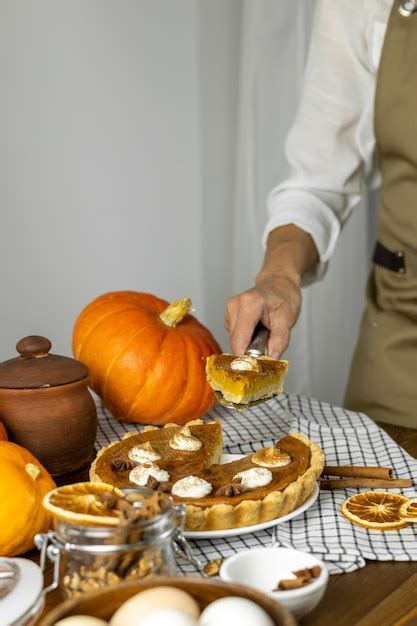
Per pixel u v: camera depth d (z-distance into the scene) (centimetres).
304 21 269
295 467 136
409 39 181
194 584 101
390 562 124
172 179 267
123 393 165
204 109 269
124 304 170
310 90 200
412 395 193
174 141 266
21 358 148
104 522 109
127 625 98
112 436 164
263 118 273
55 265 244
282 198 201
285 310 172
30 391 143
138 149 258
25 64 228
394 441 159
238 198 279
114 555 107
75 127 242
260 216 279
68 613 99
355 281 293
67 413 145
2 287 234
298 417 164
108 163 251
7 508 124
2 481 126
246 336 166
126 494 115
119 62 248
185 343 168
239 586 100
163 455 139
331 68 196
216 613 98
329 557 123
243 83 271
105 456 138
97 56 243
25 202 235
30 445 144
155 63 256
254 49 268
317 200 199
